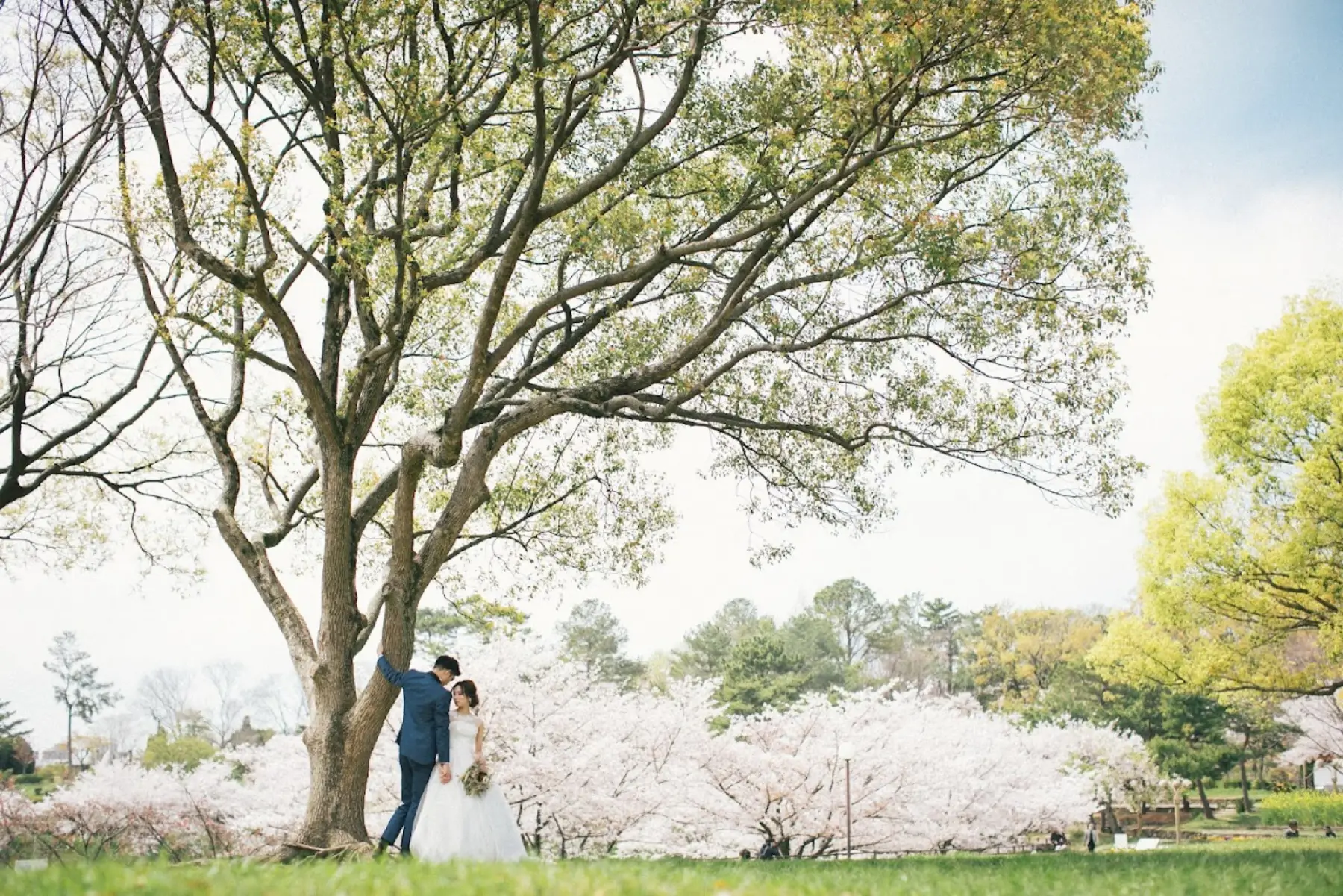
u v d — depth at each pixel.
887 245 12.89
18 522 19.02
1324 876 7.51
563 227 15.27
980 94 12.64
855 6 11.23
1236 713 56.03
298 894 4.88
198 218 12.26
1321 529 26.11
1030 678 77.75
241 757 35.09
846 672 84.94
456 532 12.87
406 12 11.46
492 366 12.46
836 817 27.73
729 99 13.44
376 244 11.38
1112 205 13.84
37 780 64.44
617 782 26.27
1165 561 28.09
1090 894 6.29
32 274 13.80
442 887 5.09
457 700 9.56
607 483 17.56
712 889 5.45
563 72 12.23
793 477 16.28
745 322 15.15
